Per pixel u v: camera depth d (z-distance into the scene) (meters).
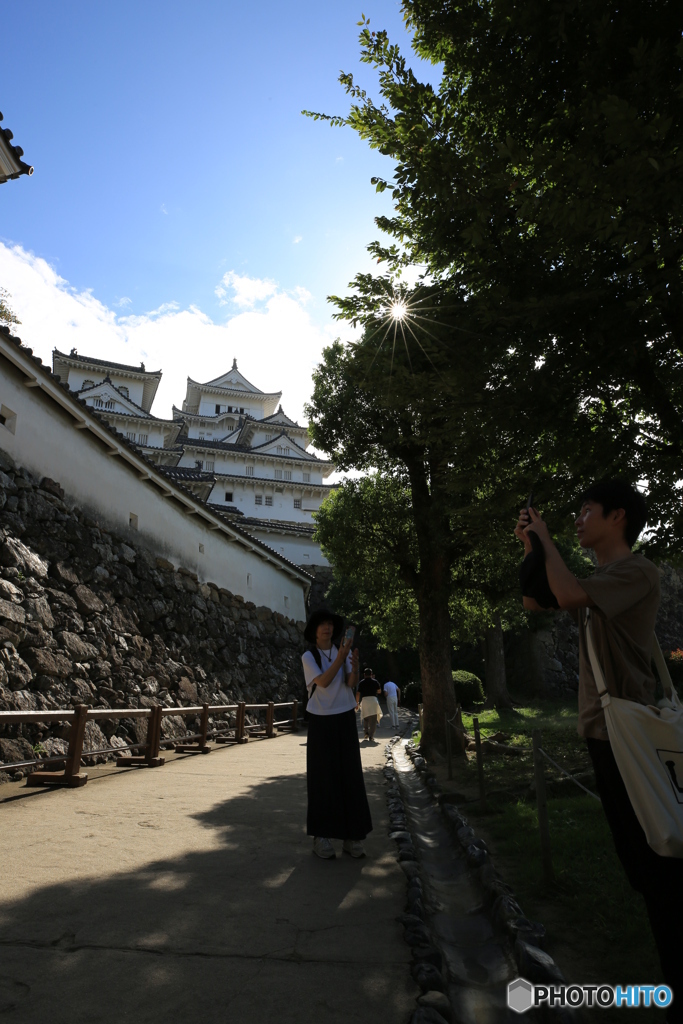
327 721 4.34
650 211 3.96
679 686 17.56
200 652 15.49
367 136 5.86
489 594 13.80
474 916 3.35
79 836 4.34
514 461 6.64
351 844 4.19
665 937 1.68
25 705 7.72
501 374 5.64
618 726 1.73
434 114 5.62
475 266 5.43
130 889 3.26
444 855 4.77
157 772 7.94
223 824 4.96
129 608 12.30
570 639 29.69
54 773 6.99
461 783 7.80
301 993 2.17
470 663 33.28
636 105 4.31
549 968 2.33
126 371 48.62
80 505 11.69
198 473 32.59
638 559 1.95
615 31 4.56
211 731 13.61
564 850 4.12
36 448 10.44
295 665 23.69
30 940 2.55
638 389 6.14
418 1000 2.12
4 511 9.24
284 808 5.73
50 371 10.29
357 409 12.59
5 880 3.30
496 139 5.73
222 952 2.52
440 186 5.21
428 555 12.43
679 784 1.65
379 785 7.95
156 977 2.27
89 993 2.12
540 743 3.77
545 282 5.22
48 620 9.21
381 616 15.95
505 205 5.14
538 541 2.01
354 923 2.89
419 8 5.70
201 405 59.72
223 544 19.31
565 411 5.83
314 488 45.06
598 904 3.18
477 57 5.47
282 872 3.73
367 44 5.49
